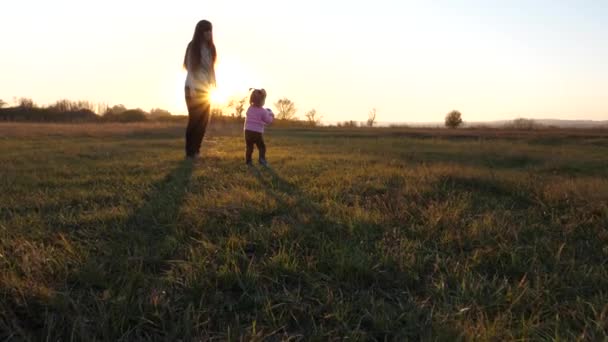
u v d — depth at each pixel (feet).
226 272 6.99
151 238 8.93
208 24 21.76
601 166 23.30
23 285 6.32
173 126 75.15
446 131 83.05
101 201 12.26
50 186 14.47
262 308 6.18
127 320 5.69
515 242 9.15
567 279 7.30
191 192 13.47
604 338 5.35
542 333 5.60
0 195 12.52
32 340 5.29
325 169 19.57
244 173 17.84
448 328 5.56
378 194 14.01
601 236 9.57
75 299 6.25
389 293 6.87
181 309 6.11
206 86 22.48
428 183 15.48
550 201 12.95
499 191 14.96
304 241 8.79
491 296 6.53
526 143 48.62
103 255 7.96
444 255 8.39
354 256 7.84
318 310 6.16
